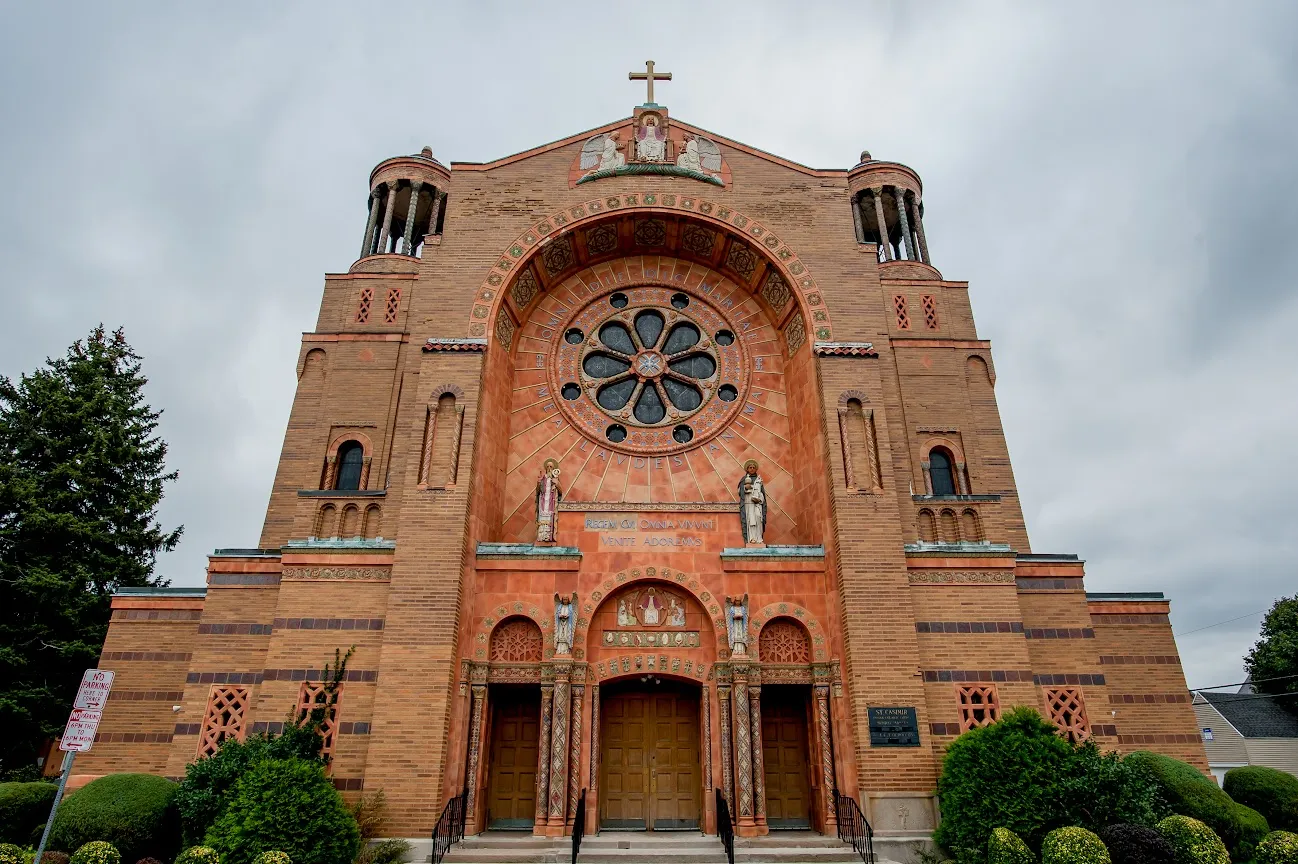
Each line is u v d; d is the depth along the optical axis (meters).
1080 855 12.95
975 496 20.38
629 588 19.48
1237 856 15.62
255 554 19.70
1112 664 20.34
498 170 23.27
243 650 18.62
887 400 23.42
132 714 19.25
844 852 15.73
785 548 19.59
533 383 22.98
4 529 26.34
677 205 23.00
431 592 18.02
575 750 17.72
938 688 18.08
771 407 23.02
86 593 26.92
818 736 18.36
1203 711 45.34
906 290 25.75
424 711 17.00
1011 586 19.03
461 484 19.14
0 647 24.39
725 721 18.02
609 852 15.59
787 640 19.17
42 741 25.73
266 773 14.05
